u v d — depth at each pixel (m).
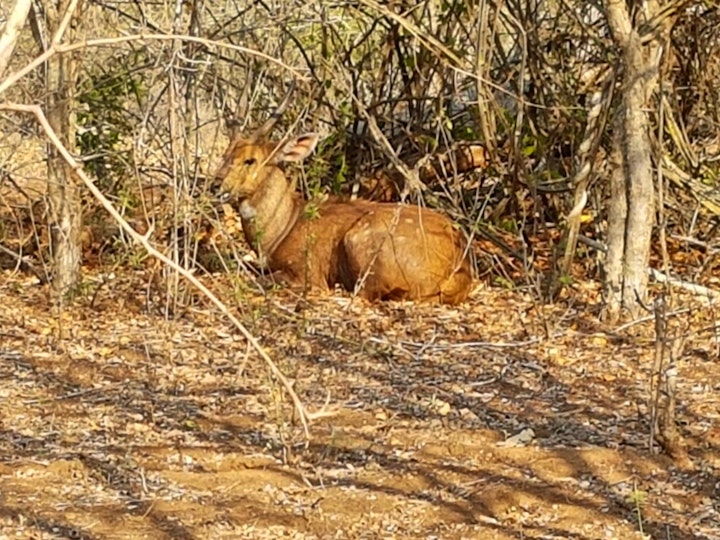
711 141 11.02
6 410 6.87
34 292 9.49
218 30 9.73
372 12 10.74
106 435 6.50
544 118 10.44
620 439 6.43
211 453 6.21
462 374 7.55
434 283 9.30
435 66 10.39
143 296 9.14
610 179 9.16
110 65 10.43
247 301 8.43
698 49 10.67
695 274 9.78
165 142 9.85
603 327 8.53
